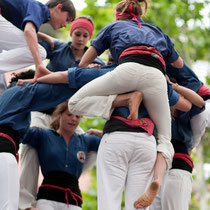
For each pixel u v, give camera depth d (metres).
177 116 11.60
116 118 9.34
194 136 11.83
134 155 9.13
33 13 10.73
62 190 11.31
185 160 11.50
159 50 9.87
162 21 21.25
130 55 9.46
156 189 8.72
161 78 9.34
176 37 21.38
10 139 10.12
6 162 9.77
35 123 12.48
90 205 19.53
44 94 10.33
